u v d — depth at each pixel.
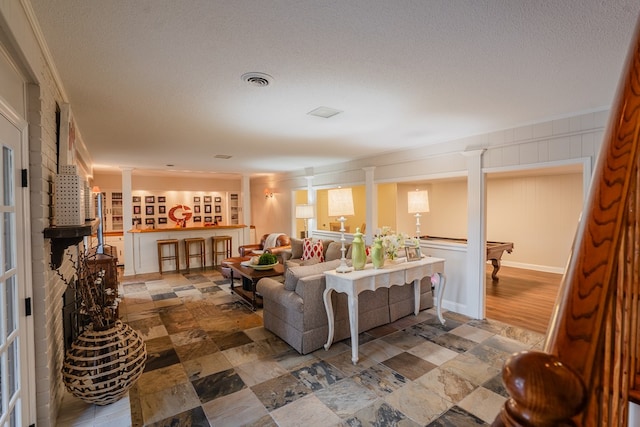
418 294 4.07
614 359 0.61
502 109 2.94
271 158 5.75
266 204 9.20
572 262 0.58
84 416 1.93
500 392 2.44
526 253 7.13
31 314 1.61
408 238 3.99
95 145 4.43
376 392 2.44
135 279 6.23
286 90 2.45
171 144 4.41
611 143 0.61
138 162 6.09
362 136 4.01
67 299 2.40
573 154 3.13
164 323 3.89
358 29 1.62
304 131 3.73
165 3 1.40
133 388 2.50
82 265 2.24
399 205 7.86
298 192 8.76
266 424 2.09
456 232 8.05
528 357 0.47
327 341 3.17
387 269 3.26
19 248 1.50
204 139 4.11
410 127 3.58
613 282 0.53
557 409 0.40
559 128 3.21
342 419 2.14
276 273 4.45
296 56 1.91
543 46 1.80
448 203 8.20
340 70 2.10
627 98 0.62
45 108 1.81
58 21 1.52
